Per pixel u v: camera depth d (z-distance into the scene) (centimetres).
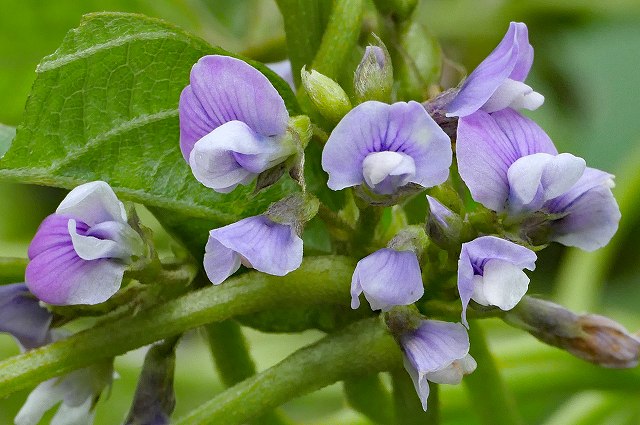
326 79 27
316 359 28
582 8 44
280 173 27
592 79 44
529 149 27
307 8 30
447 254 27
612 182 28
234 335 30
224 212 29
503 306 26
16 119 37
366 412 31
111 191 27
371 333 28
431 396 29
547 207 28
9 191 46
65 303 27
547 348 35
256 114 26
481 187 27
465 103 27
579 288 38
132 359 39
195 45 28
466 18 44
